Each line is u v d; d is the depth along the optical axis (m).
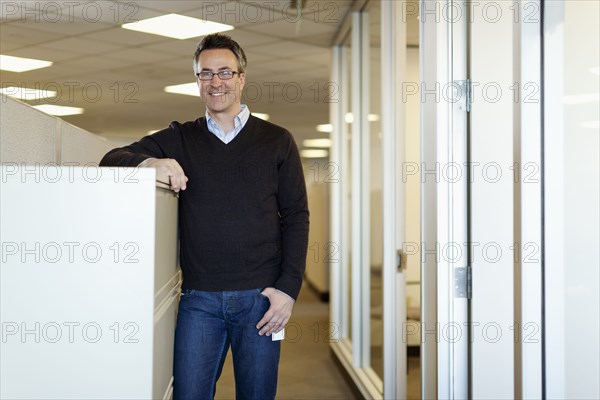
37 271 1.19
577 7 1.66
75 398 1.20
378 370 3.76
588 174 1.67
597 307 1.68
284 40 5.02
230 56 1.72
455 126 1.85
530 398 1.66
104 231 1.20
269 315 1.69
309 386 4.05
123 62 5.82
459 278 1.84
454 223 1.84
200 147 1.72
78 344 1.20
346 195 4.93
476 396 1.80
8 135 1.50
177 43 5.14
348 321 4.77
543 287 1.66
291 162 1.80
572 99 1.66
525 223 1.65
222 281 1.68
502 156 1.80
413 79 4.76
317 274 9.12
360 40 4.23
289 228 1.79
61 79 6.59
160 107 8.23
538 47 1.65
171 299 1.57
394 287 3.10
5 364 1.19
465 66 1.86
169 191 1.49
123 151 1.62
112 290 1.21
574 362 1.67
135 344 1.21
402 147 3.13
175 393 1.69
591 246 1.67
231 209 1.69
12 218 1.19
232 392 3.80
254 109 8.42
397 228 3.11
